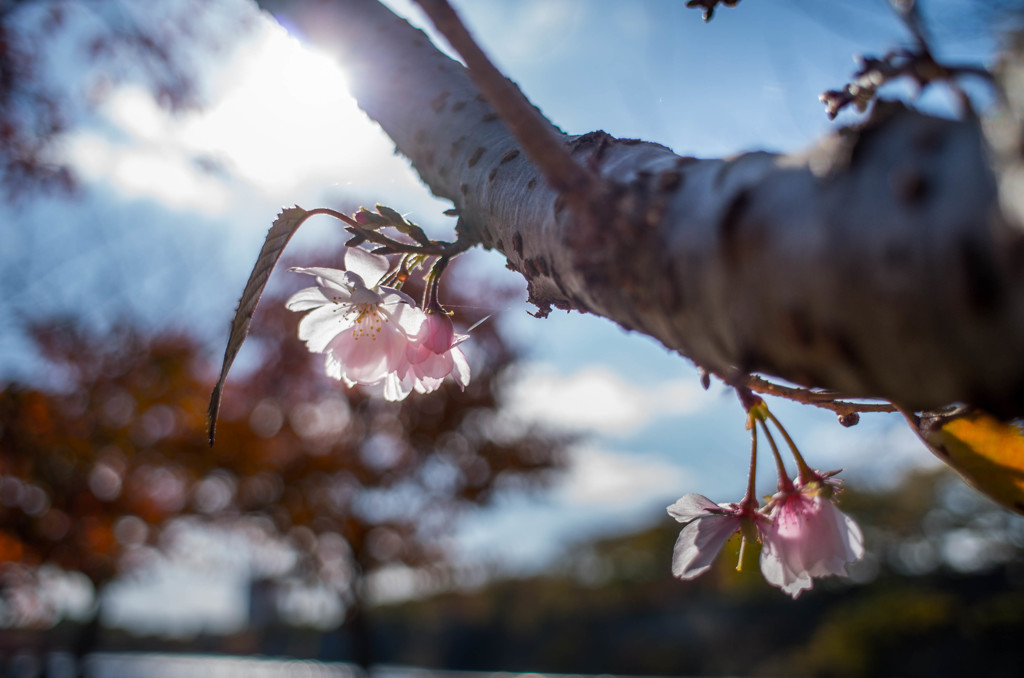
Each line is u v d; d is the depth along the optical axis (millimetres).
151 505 10781
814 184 429
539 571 37844
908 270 374
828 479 1062
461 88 1032
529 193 772
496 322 11156
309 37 1239
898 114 417
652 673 26734
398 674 26484
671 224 511
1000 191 341
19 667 13391
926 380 392
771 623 25500
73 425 8789
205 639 32594
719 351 500
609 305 600
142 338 9594
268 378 10742
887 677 19656
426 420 11500
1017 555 21406
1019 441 783
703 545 1075
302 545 12031
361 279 1151
